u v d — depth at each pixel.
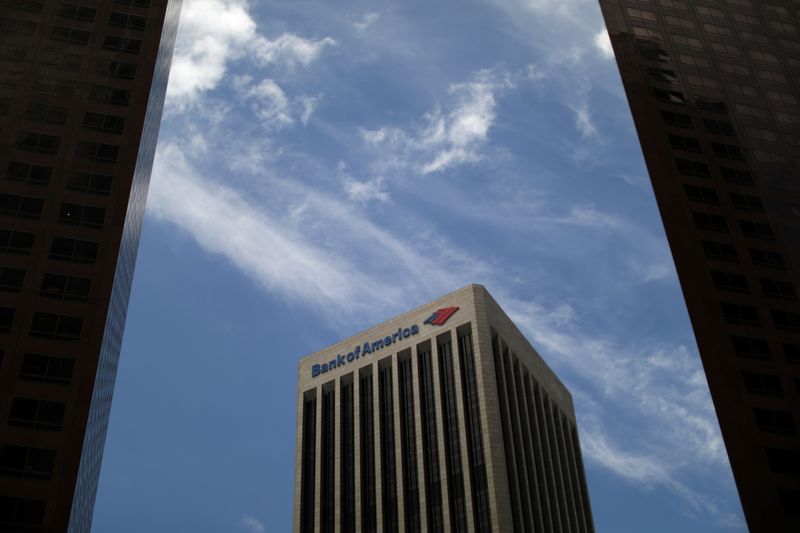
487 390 159.38
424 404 165.38
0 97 120.75
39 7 131.62
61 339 103.44
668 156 126.69
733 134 131.25
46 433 96.75
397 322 179.75
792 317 108.81
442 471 154.88
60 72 125.62
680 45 144.88
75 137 119.75
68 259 109.50
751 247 116.31
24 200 112.50
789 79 141.62
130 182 118.06
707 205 120.94
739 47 146.50
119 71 128.38
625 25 147.25
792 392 101.25
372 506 158.88
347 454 169.12
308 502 167.62
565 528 177.38
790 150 129.75
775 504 91.56
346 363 181.38
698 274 112.38
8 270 106.75
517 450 163.25
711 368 102.81
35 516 91.62
